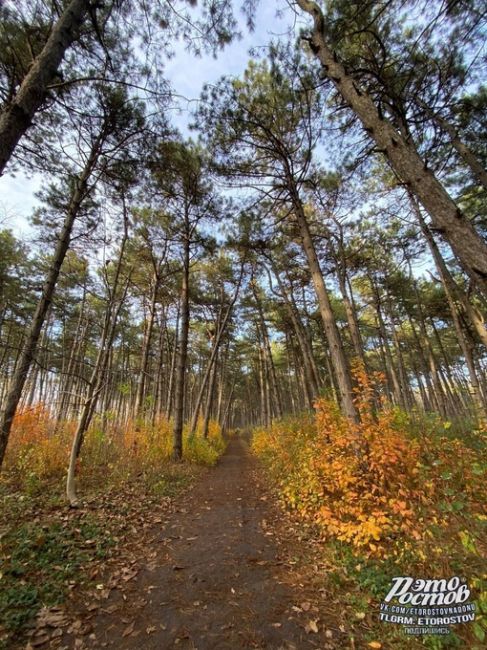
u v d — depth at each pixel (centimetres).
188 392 3659
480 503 352
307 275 1382
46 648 232
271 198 866
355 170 798
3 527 397
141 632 256
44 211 884
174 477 831
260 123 733
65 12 365
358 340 1155
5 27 439
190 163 952
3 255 1306
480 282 319
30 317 1819
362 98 445
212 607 292
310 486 533
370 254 1415
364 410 562
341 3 512
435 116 591
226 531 492
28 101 308
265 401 2633
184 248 1271
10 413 534
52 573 322
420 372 2809
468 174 841
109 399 1975
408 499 399
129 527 474
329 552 393
